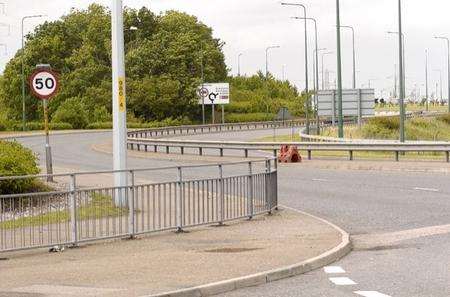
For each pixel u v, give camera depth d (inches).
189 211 823.7
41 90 1168.2
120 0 928.9
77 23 6092.5
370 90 3056.1
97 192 745.0
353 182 1386.6
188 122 5610.2
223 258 639.1
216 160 2076.8
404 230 815.1
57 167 1710.1
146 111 5561.0
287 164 1883.6
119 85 923.4
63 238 714.2
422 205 1029.2
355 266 617.3
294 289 531.2
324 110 3097.9
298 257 633.0
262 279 557.6
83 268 601.6
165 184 799.7
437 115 4825.3
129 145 2785.4
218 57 6058.1
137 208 777.6
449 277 560.7
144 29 6013.8
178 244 728.3
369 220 900.6
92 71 5536.4
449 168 1603.1
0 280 553.3
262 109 6392.7
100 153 2487.7
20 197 687.7
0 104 5797.2
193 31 6063.0
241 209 898.7
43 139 3479.3
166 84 5462.6
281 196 1178.0
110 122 5162.4
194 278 551.8
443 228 819.4
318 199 1131.9
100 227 743.1
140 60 5590.6
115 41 925.8
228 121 5885.8
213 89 5546.3
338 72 2522.1
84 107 5216.5
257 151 2546.8
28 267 612.4
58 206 713.0
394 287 528.7
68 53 5876.0
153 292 500.7
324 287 534.9
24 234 687.1
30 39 5910.4
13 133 4094.5
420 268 599.8
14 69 5634.8
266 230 813.2
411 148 1883.6
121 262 628.1
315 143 2039.9
